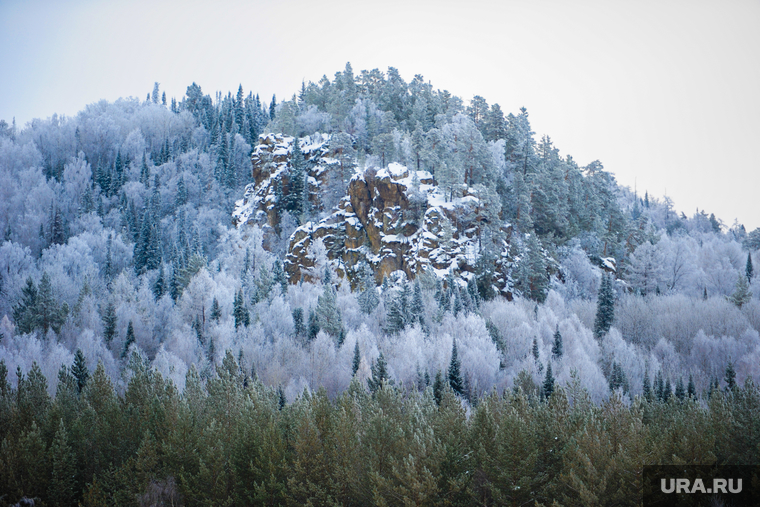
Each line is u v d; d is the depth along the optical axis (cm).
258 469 3753
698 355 8156
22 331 7819
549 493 3294
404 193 12694
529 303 10356
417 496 3247
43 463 3719
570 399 5034
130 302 9125
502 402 4553
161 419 4319
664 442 3262
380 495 3347
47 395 4809
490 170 13138
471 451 3503
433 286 10306
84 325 8125
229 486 3844
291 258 13538
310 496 3641
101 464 4031
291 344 7850
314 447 3766
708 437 3173
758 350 7606
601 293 9438
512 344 8319
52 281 10075
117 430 4188
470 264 11288
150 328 8575
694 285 12062
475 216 12075
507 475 3262
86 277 10762
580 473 3212
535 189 13150
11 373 6259
